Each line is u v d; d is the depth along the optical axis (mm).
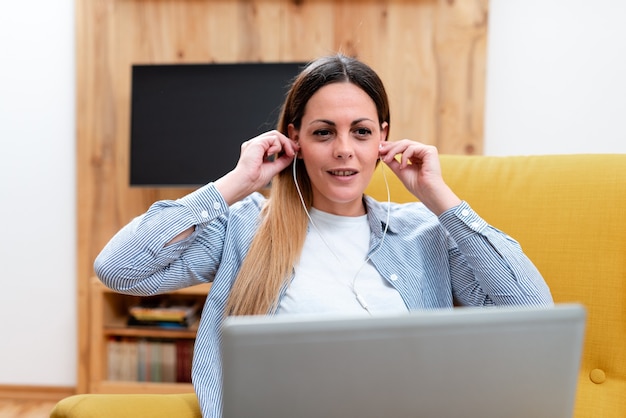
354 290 1226
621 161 1318
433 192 1241
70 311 2734
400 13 2531
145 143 2514
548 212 1335
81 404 1017
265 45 2580
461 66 2516
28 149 2695
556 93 2539
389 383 615
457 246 1318
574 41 2518
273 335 591
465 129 2531
